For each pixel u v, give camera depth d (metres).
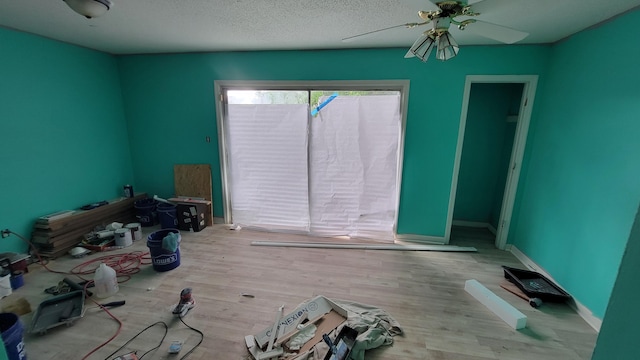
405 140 3.32
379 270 2.88
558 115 2.64
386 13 2.17
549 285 2.55
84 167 3.44
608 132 2.06
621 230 1.93
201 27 2.54
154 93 3.80
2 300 2.27
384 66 3.17
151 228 3.88
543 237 2.78
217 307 2.26
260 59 3.42
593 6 1.89
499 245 3.42
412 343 1.91
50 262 2.90
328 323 2.03
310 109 3.50
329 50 3.24
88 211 3.30
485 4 1.71
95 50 3.47
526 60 2.88
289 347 1.82
